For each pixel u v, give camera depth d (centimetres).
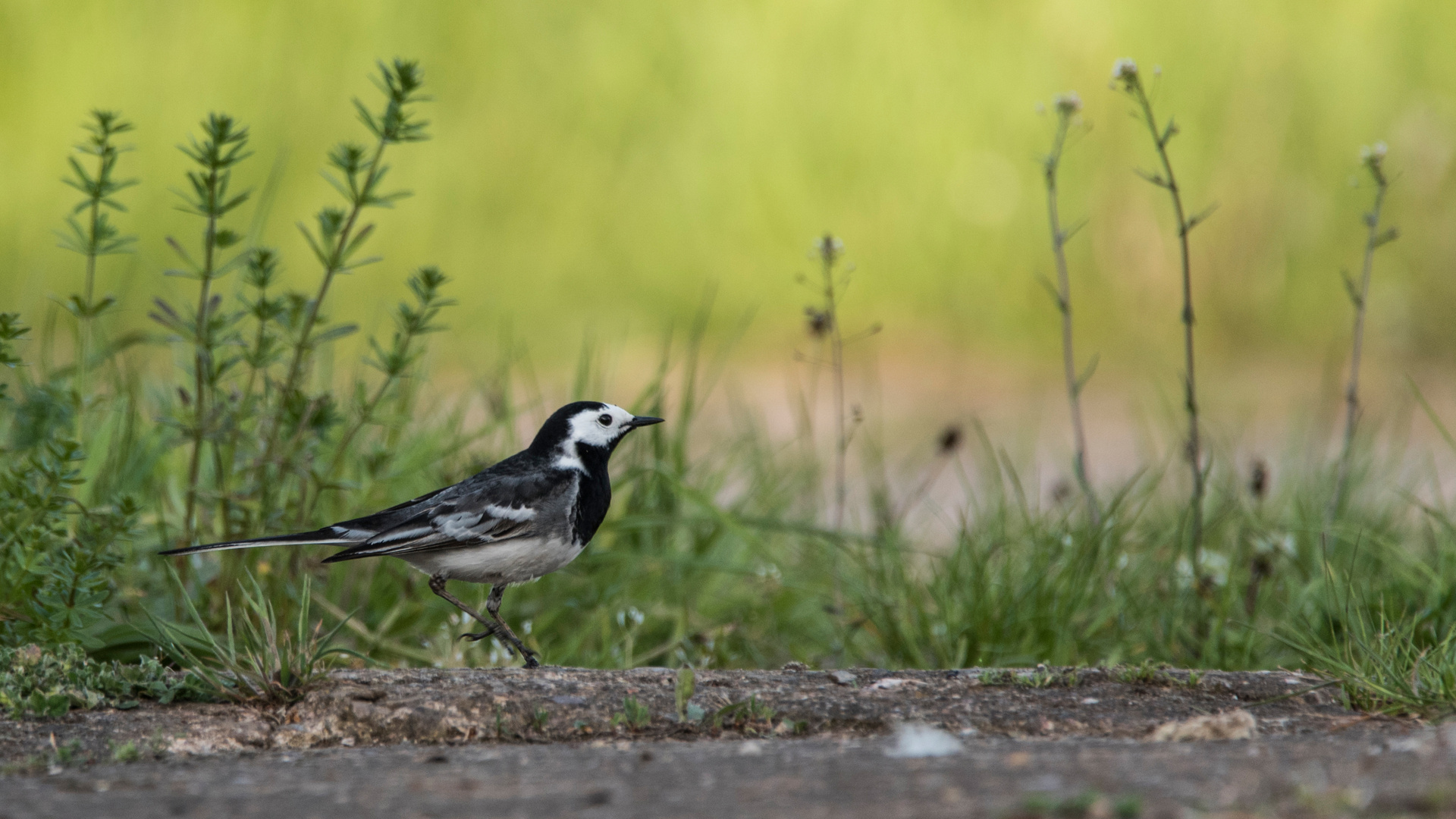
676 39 2580
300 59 2530
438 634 1060
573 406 982
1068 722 723
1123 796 510
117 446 1105
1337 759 563
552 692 748
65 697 725
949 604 1044
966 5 2500
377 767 624
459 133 2492
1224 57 2367
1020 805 495
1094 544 1033
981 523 1171
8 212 2288
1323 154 2291
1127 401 1905
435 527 900
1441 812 474
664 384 1505
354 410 1026
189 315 953
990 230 2298
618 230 2377
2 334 837
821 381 1992
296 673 768
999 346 2162
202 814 539
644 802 534
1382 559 1090
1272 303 2183
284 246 2289
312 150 2423
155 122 2425
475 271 2300
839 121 2448
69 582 825
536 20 2617
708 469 1326
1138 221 2248
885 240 2317
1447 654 804
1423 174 2244
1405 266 2191
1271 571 1049
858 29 2523
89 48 2500
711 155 2447
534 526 924
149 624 921
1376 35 2367
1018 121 2391
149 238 2261
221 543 859
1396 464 1369
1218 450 1465
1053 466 1596
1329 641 977
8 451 948
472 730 714
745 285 2297
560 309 2236
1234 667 973
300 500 985
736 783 559
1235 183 2258
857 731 717
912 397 1925
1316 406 1811
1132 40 2388
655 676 782
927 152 2394
